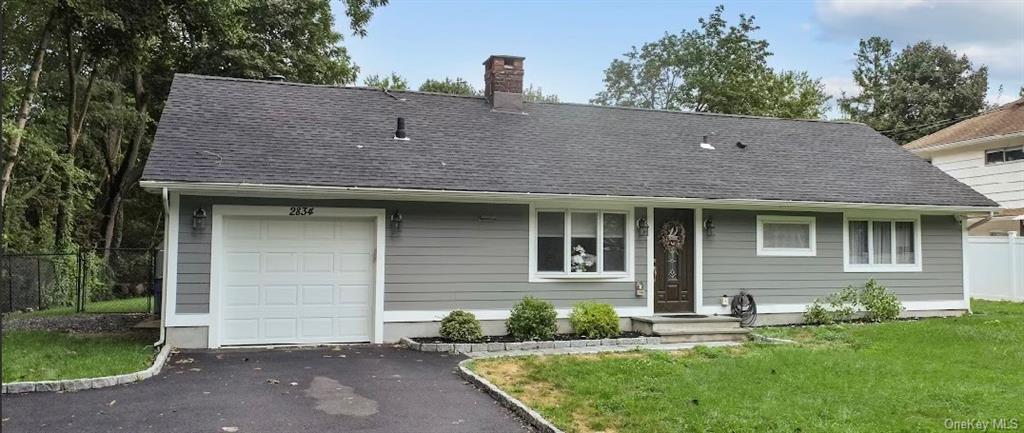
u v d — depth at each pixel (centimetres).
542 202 1262
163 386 807
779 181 1445
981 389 782
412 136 1337
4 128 1510
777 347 1094
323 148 1217
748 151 1586
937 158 2377
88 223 2561
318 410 718
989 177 2166
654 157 1458
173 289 1073
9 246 1828
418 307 1189
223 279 1105
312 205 1143
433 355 1052
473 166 1262
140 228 3272
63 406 709
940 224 1559
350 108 1405
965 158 2253
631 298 1319
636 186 1302
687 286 1368
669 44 4394
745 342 1183
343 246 1170
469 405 750
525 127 1493
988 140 2102
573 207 1286
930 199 1495
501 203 1240
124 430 632
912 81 3953
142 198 3086
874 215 1498
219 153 1128
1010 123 2131
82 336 1195
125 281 2503
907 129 3444
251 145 1177
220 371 900
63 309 1825
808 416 675
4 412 684
